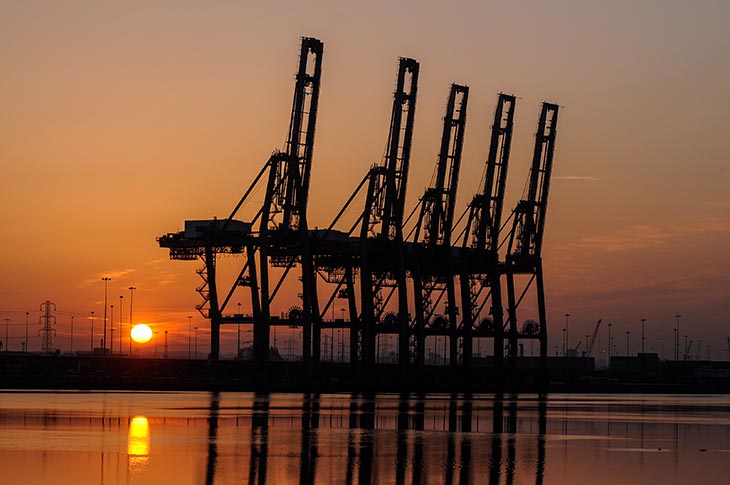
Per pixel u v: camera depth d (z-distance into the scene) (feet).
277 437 607.37
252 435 616.39
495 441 617.62
